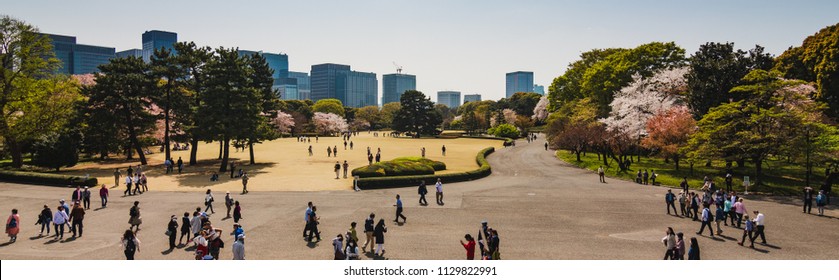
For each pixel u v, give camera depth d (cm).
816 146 3422
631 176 4328
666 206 2970
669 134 4416
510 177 4456
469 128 14275
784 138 3428
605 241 2156
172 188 3684
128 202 3081
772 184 3725
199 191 3534
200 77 5566
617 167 5059
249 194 3403
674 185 3812
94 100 5016
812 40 5466
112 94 5069
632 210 2848
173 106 5416
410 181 3831
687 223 2514
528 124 12550
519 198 3253
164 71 5297
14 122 4691
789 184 3741
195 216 2125
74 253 1955
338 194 3412
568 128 5934
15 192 3453
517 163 5778
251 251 1978
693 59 5022
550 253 1966
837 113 4912
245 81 4891
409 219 2600
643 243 2125
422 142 10000
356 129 17488
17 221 2136
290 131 12362
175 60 5344
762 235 2094
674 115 4516
